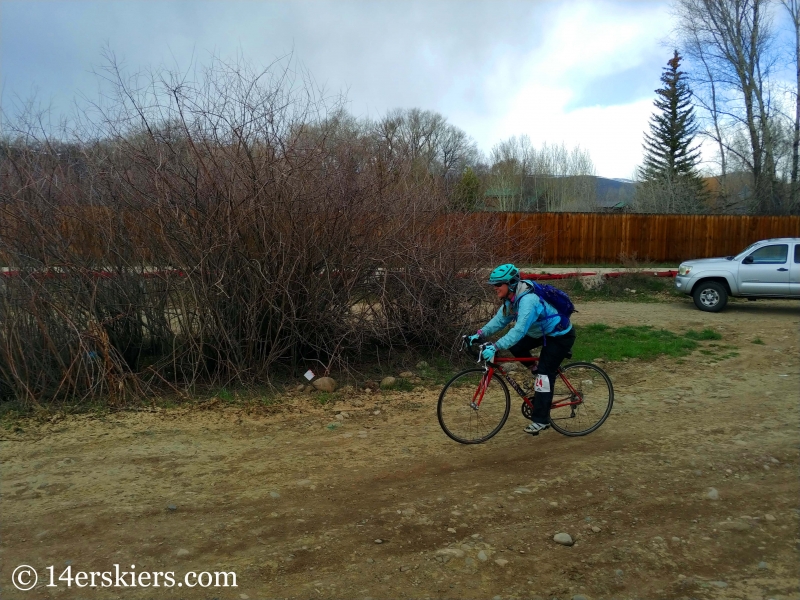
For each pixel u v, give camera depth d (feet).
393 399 23.44
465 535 13.24
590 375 23.03
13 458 17.11
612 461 17.61
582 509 14.57
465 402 19.13
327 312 25.16
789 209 91.76
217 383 24.02
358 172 25.12
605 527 13.73
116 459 17.13
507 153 139.03
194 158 22.34
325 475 16.29
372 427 20.33
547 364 18.13
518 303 17.71
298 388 24.00
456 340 27.76
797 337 36.65
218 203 22.49
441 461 17.42
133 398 22.20
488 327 18.53
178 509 14.19
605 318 43.62
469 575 11.78
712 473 16.83
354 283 25.39
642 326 39.93
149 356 24.56
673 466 17.29
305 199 23.48
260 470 16.56
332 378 25.07
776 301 53.42
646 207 118.01
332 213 24.08
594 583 11.62
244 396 22.99
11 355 21.75
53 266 22.02
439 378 26.07
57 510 14.06
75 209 22.26
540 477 16.38
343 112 25.89
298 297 24.52
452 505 14.60
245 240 23.24
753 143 94.27
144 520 13.65
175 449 17.98
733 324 41.39
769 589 11.53
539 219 74.28
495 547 12.78
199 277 23.13
